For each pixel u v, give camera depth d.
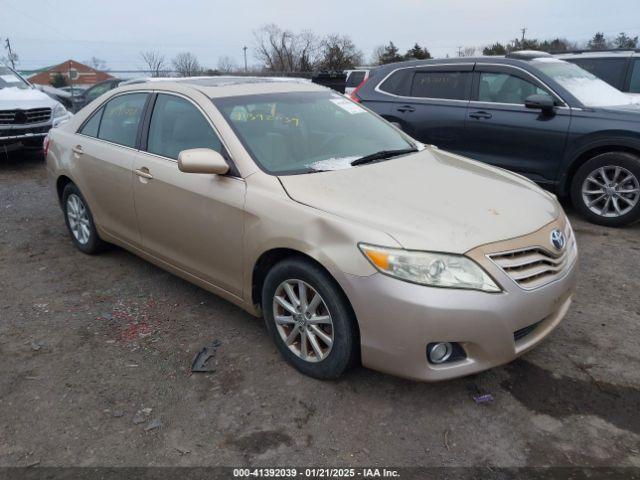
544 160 6.02
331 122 4.03
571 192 5.97
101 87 15.15
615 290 4.24
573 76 6.25
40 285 4.46
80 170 4.69
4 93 9.53
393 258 2.62
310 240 2.87
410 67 7.17
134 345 3.53
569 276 3.05
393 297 2.61
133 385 3.12
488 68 6.45
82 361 3.37
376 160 3.70
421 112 6.90
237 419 2.83
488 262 2.67
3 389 3.10
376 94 7.40
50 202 7.06
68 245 5.40
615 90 6.41
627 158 5.49
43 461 2.57
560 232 3.11
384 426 2.76
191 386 3.10
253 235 3.17
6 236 5.71
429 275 2.59
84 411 2.91
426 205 2.98
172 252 3.92
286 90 4.14
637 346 3.43
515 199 3.24
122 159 4.17
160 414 2.88
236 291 3.47
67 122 5.14
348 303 2.82
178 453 2.61
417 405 2.90
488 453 2.58
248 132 3.54
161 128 3.99
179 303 4.10
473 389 3.03
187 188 3.57
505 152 6.30
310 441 2.67
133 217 4.19
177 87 3.98
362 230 2.73
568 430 2.71
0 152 10.66
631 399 2.93
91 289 4.37
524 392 3.00
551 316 3.01
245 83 4.12
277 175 3.26
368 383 3.08
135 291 4.32
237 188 3.29
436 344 2.65
